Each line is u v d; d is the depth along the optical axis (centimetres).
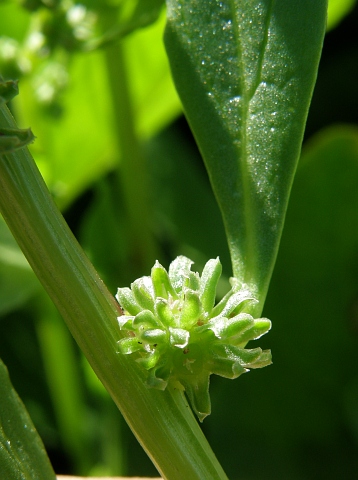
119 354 11
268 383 24
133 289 11
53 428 24
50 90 21
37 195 11
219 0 12
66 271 11
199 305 11
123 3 17
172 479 11
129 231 22
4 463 12
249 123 12
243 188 12
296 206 23
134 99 21
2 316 26
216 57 12
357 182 22
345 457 23
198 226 25
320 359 23
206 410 11
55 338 23
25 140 10
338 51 30
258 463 23
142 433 11
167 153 27
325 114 29
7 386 12
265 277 11
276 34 12
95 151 24
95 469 24
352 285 23
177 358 11
